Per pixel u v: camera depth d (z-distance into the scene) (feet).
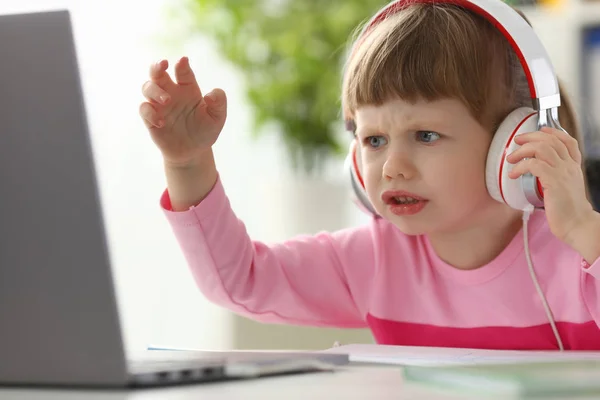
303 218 15.23
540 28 15.07
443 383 3.31
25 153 3.18
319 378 3.68
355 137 6.69
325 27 15.76
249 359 4.20
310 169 16.25
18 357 3.34
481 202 6.32
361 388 3.31
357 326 7.54
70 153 3.12
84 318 3.22
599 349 6.30
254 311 7.00
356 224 17.70
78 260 3.18
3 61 3.15
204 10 16.11
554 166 5.69
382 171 6.15
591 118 12.84
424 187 6.08
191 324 17.21
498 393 3.04
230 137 18.15
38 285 3.25
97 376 3.27
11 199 3.22
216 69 17.66
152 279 16.87
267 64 16.24
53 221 3.18
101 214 3.12
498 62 6.23
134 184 16.49
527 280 6.56
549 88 5.75
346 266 7.30
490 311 6.63
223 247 6.49
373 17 6.75
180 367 3.77
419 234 6.36
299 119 16.06
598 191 7.98
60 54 3.09
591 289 6.23
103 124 15.66
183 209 6.38
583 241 5.71
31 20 3.11
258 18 16.03
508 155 5.74
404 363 4.43
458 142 6.05
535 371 3.41
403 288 7.05
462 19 6.33
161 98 5.68
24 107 3.15
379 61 6.15
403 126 6.07
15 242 3.24
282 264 7.18
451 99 6.03
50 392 3.23
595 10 14.84
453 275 6.77
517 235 6.59
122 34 15.96
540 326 6.49
